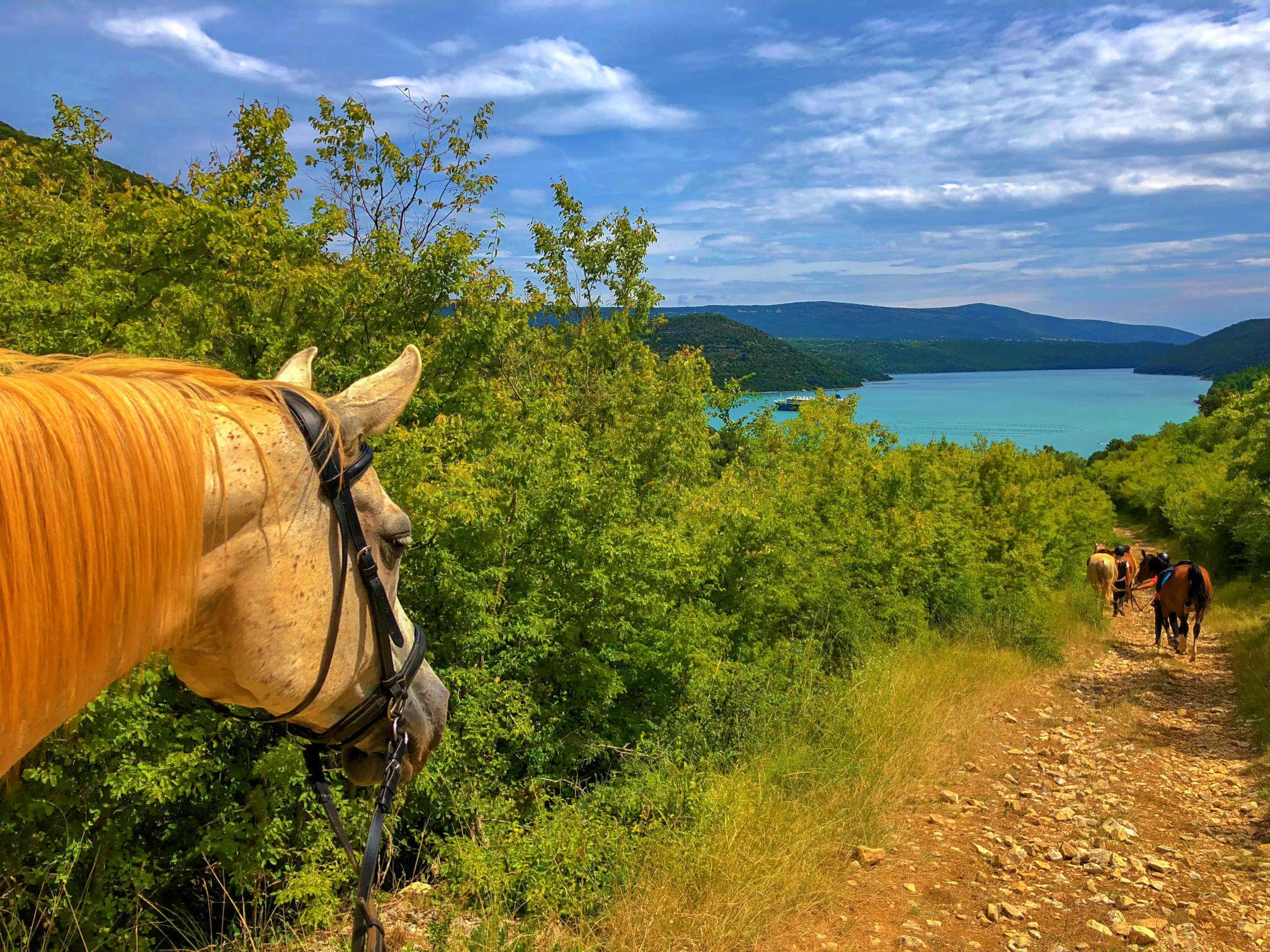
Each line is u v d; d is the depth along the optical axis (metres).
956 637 11.00
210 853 3.65
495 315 6.84
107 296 4.81
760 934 3.99
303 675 1.63
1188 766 7.39
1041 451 24.94
